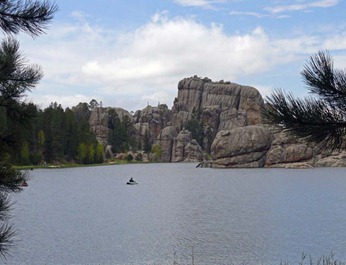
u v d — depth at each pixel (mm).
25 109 9961
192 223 40875
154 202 60438
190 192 75938
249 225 39531
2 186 10023
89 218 43906
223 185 88938
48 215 45812
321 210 49594
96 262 26125
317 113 6312
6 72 9367
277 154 138375
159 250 29531
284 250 29312
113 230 36656
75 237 33344
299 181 93812
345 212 47500
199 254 28281
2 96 9641
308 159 136875
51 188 83875
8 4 8453
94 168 155750
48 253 27906
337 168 130750
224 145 146000
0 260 25703
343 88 6230
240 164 143000
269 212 48500
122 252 28703
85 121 181750
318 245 30688
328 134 6434
